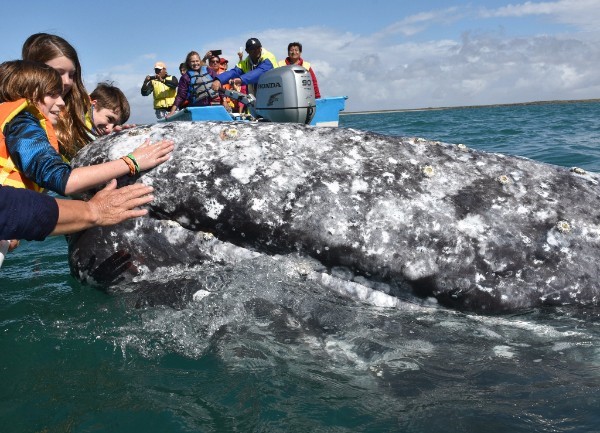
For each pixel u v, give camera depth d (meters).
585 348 3.16
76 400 2.72
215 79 9.44
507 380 2.84
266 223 3.56
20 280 4.53
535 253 3.51
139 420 2.55
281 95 6.13
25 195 2.73
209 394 2.73
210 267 3.68
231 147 3.70
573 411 2.54
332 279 3.62
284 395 2.71
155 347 3.20
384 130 19.80
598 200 3.72
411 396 2.71
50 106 3.56
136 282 3.77
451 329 3.40
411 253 3.50
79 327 3.47
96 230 3.81
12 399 2.74
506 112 40.28
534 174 3.80
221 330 3.30
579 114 28.02
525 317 3.51
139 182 3.66
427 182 3.65
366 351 3.13
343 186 3.60
